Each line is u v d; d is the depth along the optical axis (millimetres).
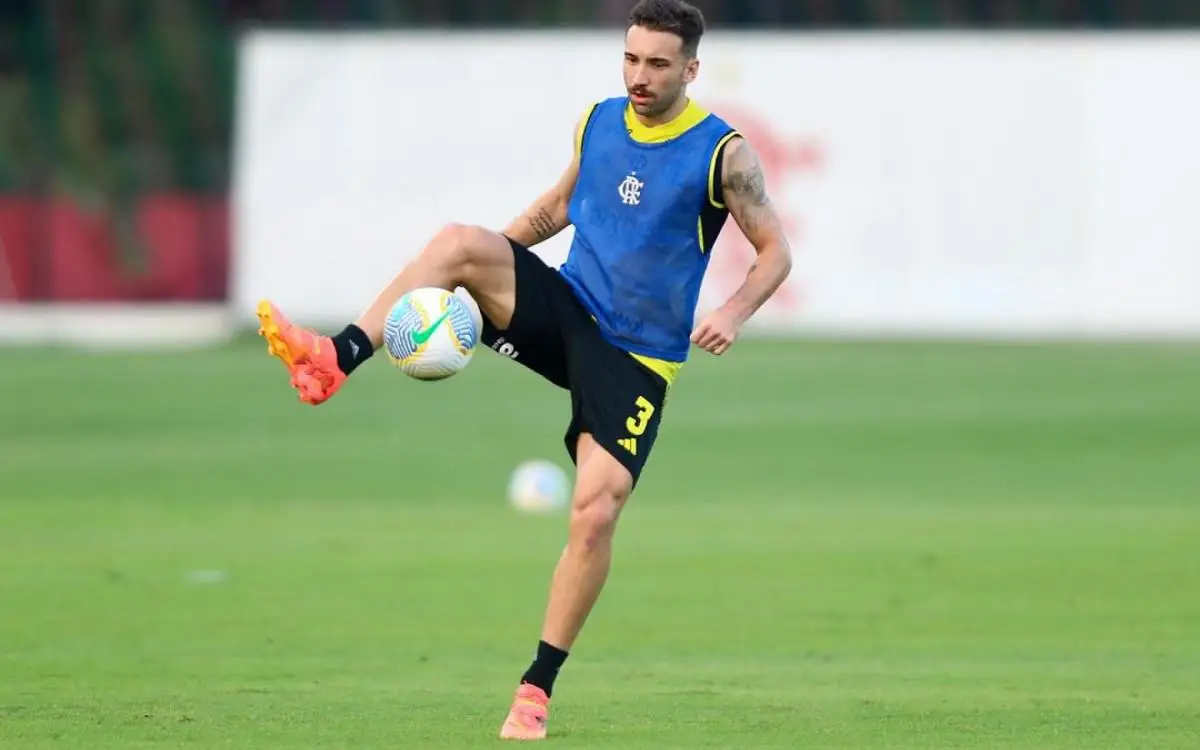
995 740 26516
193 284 130750
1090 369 96375
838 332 111250
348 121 113062
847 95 110312
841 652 35219
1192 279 109062
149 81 148875
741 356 104250
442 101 112750
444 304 25969
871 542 49781
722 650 35500
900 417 79062
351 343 25969
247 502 57719
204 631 37031
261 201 113312
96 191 144500
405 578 43969
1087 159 109250
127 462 66875
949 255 110375
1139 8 140750
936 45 109688
